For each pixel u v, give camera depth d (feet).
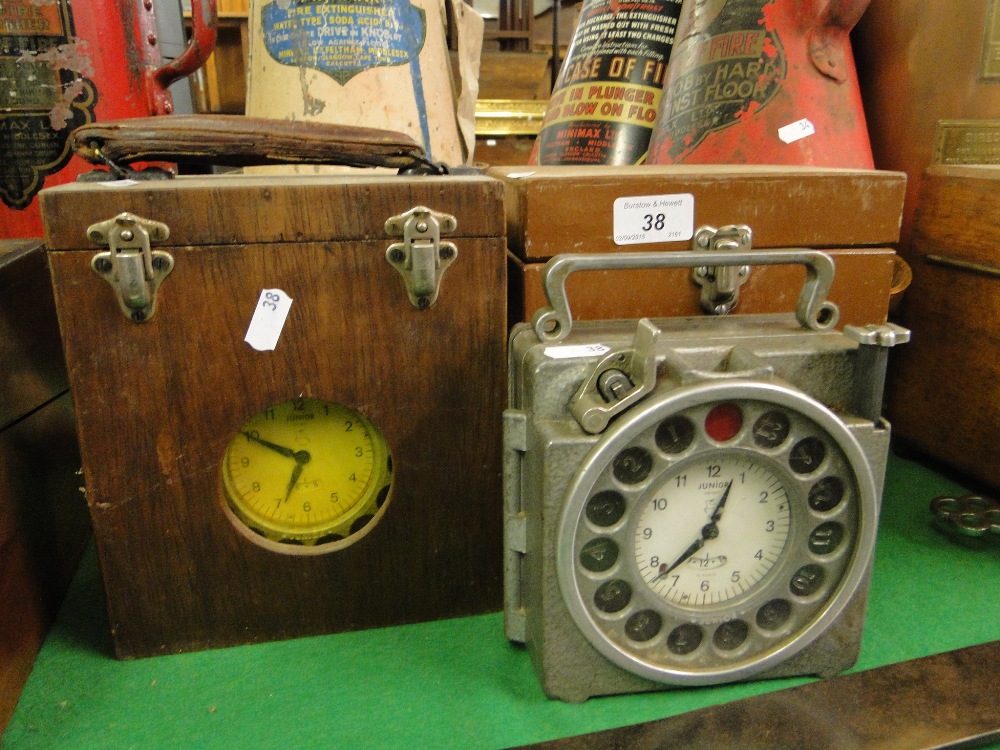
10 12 3.88
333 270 2.37
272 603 2.68
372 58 4.08
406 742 2.24
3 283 2.67
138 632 2.61
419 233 2.35
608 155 4.72
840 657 2.47
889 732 2.17
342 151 2.60
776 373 2.26
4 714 2.31
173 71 4.39
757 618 2.40
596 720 2.31
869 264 2.93
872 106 4.50
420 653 2.64
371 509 2.77
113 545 2.50
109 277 2.23
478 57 4.57
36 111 4.02
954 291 3.68
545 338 2.28
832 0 3.76
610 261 2.22
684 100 4.12
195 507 2.52
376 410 2.54
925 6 4.10
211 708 2.40
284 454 2.66
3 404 2.57
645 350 2.08
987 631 2.72
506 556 2.48
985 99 3.94
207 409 2.43
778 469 2.23
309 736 2.28
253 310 2.36
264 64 4.14
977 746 2.18
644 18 4.68
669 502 2.24
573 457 2.08
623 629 2.29
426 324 2.48
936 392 3.84
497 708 2.37
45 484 2.89
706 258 2.25
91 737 2.29
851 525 2.33
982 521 3.22
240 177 2.67
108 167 2.51
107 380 2.34
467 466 2.66
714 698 2.39
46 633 2.77
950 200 3.66
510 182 2.82
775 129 3.86
